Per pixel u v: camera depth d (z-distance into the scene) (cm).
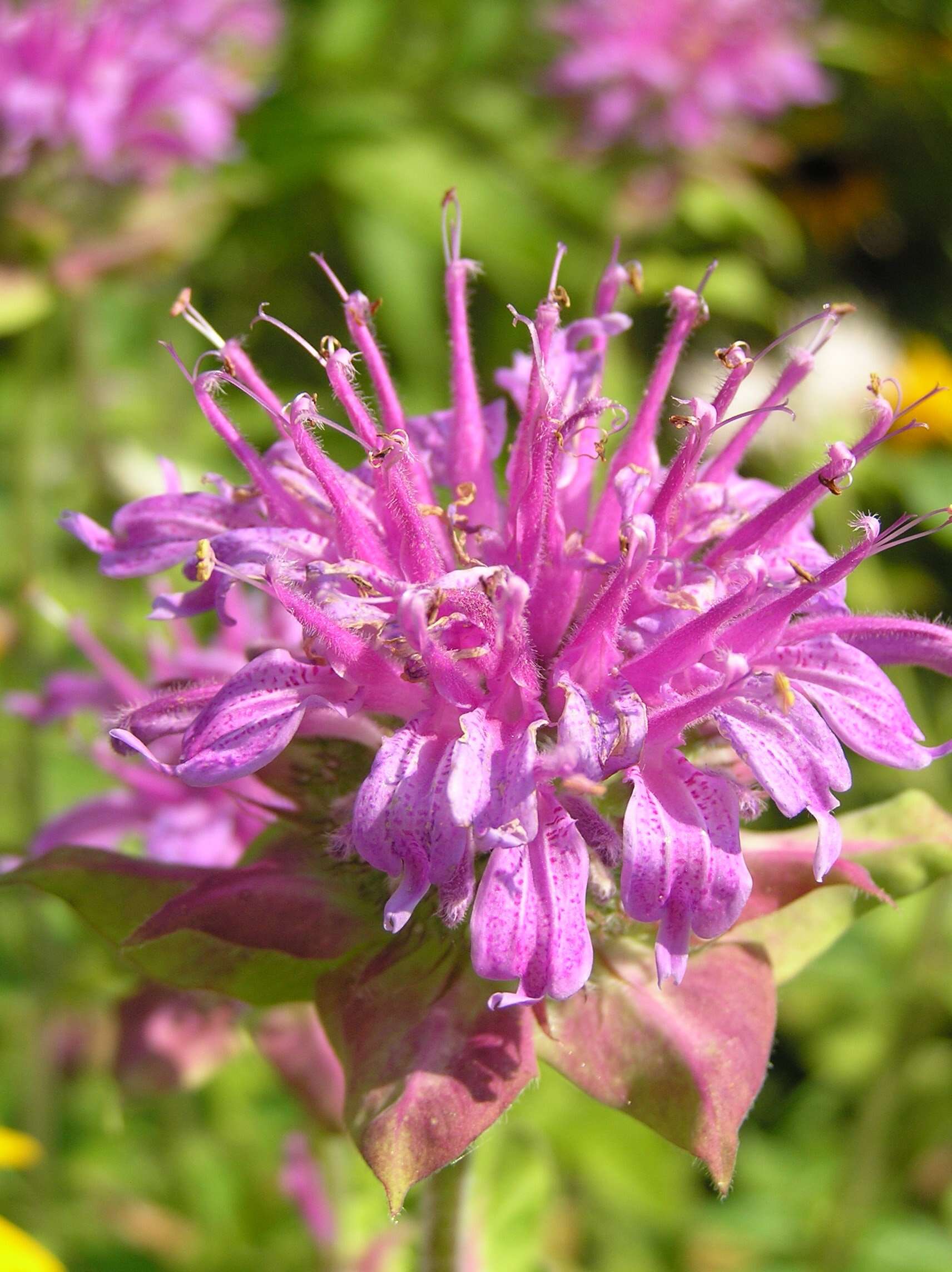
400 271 27
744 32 27
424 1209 11
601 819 8
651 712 8
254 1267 16
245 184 22
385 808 8
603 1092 9
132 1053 13
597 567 9
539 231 27
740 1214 19
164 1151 18
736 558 9
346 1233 15
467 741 8
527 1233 14
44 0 20
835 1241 18
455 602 8
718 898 8
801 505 9
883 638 9
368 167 26
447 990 9
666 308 27
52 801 19
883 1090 19
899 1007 19
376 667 8
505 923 8
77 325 21
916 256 32
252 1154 17
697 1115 9
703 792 8
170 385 24
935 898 18
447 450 10
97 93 19
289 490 9
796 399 25
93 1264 17
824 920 11
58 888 10
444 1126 8
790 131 31
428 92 30
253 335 28
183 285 27
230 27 23
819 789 8
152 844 12
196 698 9
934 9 32
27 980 18
